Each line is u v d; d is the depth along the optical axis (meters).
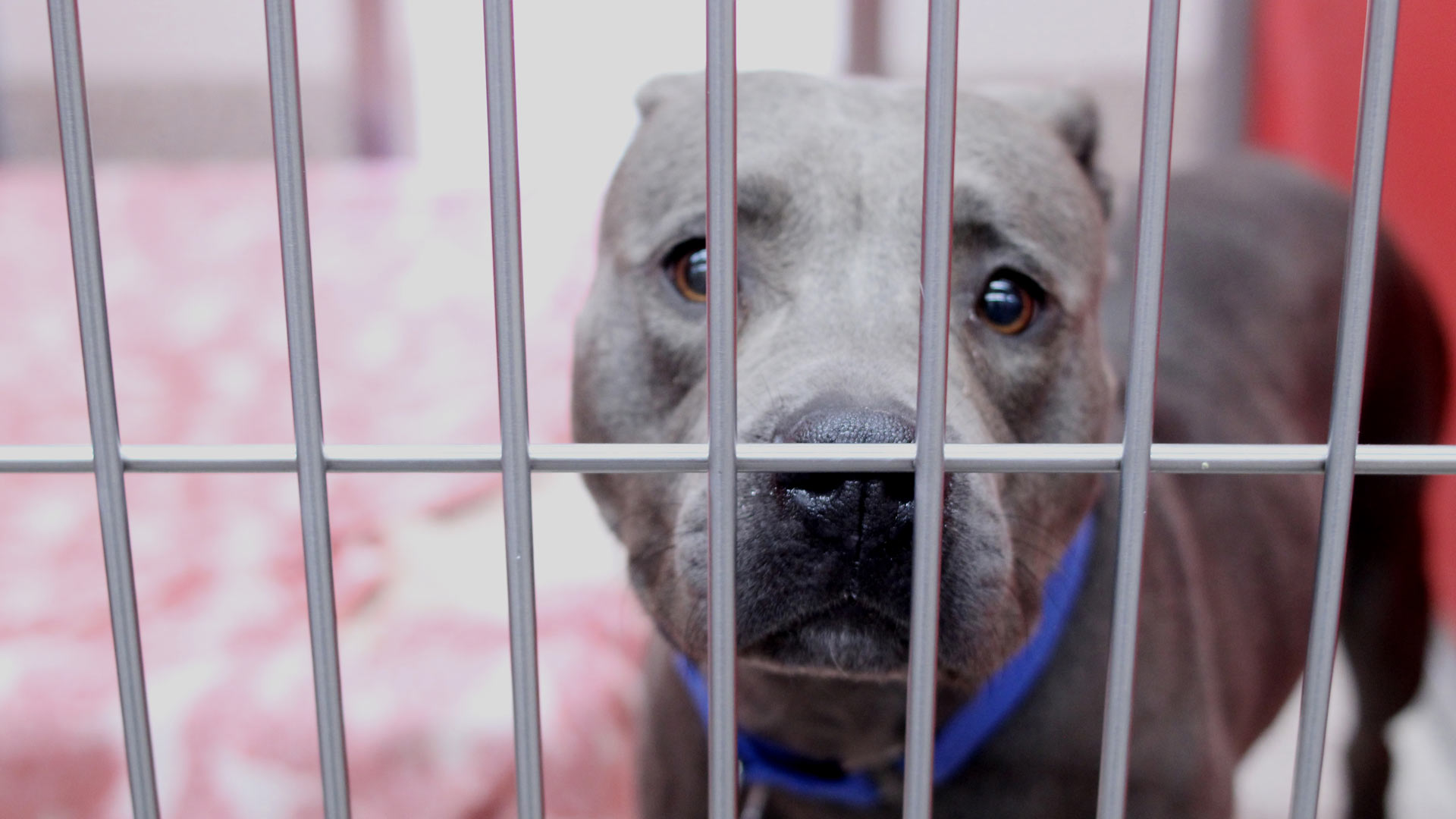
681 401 1.29
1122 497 0.67
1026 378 1.29
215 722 1.63
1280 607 1.83
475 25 3.76
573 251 3.17
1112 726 0.69
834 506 0.92
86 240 0.62
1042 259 1.28
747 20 3.43
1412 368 2.24
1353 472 0.67
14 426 2.59
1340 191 2.43
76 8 0.60
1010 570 1.05
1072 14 3.44
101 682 1.69
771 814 1.45
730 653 0.67
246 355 2.87
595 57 3.24
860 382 1.00
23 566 2.10
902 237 1.19
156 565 2.08
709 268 0.62
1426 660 2.21
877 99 1.30
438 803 1.61
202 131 3.85
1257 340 2.06
